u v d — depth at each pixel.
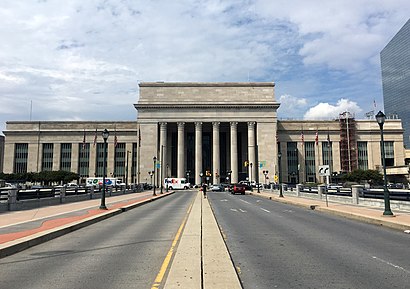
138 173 96.06
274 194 50.56
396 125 114.75
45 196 27.28
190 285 6.24
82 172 111.62
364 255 9.33
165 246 10.61
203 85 108.56
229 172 108.31
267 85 108.88
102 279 7.00
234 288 6.10
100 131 113.00
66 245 10.95
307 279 7.00
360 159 113.38
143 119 106.69
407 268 7.89
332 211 21.66
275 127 107.12
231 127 106.94
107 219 18.83
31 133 112.81
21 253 9.70
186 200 39.69
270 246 10.65
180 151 105.81
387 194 17.73
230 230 14.26
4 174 101.81
